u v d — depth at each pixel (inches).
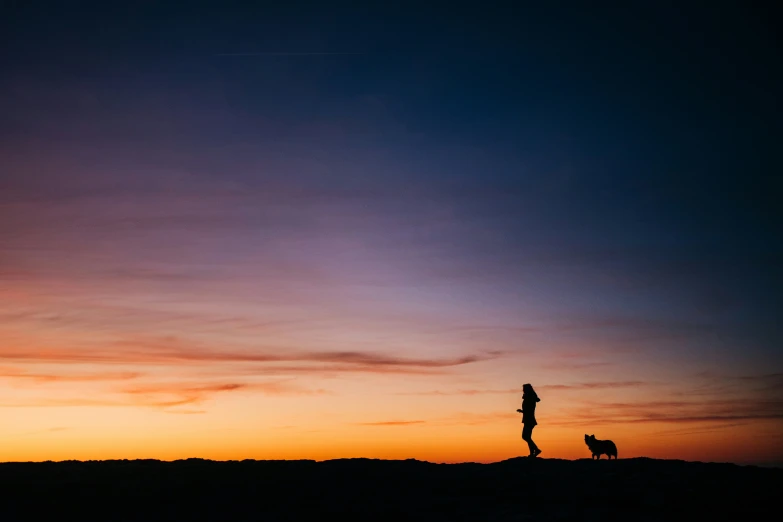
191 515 631.8
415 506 655.8
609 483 721.0
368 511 639.8
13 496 697.6
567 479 745.0
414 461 886.4
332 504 665.0
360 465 852.0
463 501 673.6
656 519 609.3
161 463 884.0
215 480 764.0
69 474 800.3
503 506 656.4
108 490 719.7
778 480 723.4
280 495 698.2
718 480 724.7
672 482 716.7
